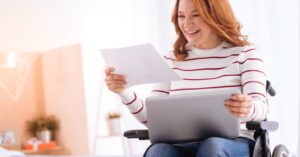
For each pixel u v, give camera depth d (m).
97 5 4.20
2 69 4.05
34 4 4.14
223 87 1.64
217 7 1.68
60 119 4.12
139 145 3.67
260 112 1.51
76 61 3.94
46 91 4.20
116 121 3.78
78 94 3.95
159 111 1.52
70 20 4.18
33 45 4.14
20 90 4.12
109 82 1.63
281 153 1.53
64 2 4.18
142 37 3.73
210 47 1.73
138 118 1.73
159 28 3.57
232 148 1.43
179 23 1.73
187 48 1.77
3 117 4.04
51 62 4.16
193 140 1.55
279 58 2.91
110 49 1.55
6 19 4.05
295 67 2.86
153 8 3.62
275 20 2.92
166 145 1.50
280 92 2.91
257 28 2.98
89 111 3.90
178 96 1.50
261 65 1.65
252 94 1.58
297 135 2.85
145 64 1.54
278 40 2.91
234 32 1.70
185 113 1.50
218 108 1.46
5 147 3.99
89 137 3.89
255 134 1.56
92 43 4.09
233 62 1.67
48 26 4.16
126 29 4.01
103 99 4.01
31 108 4.16
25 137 4.10
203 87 1.67
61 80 4.09
